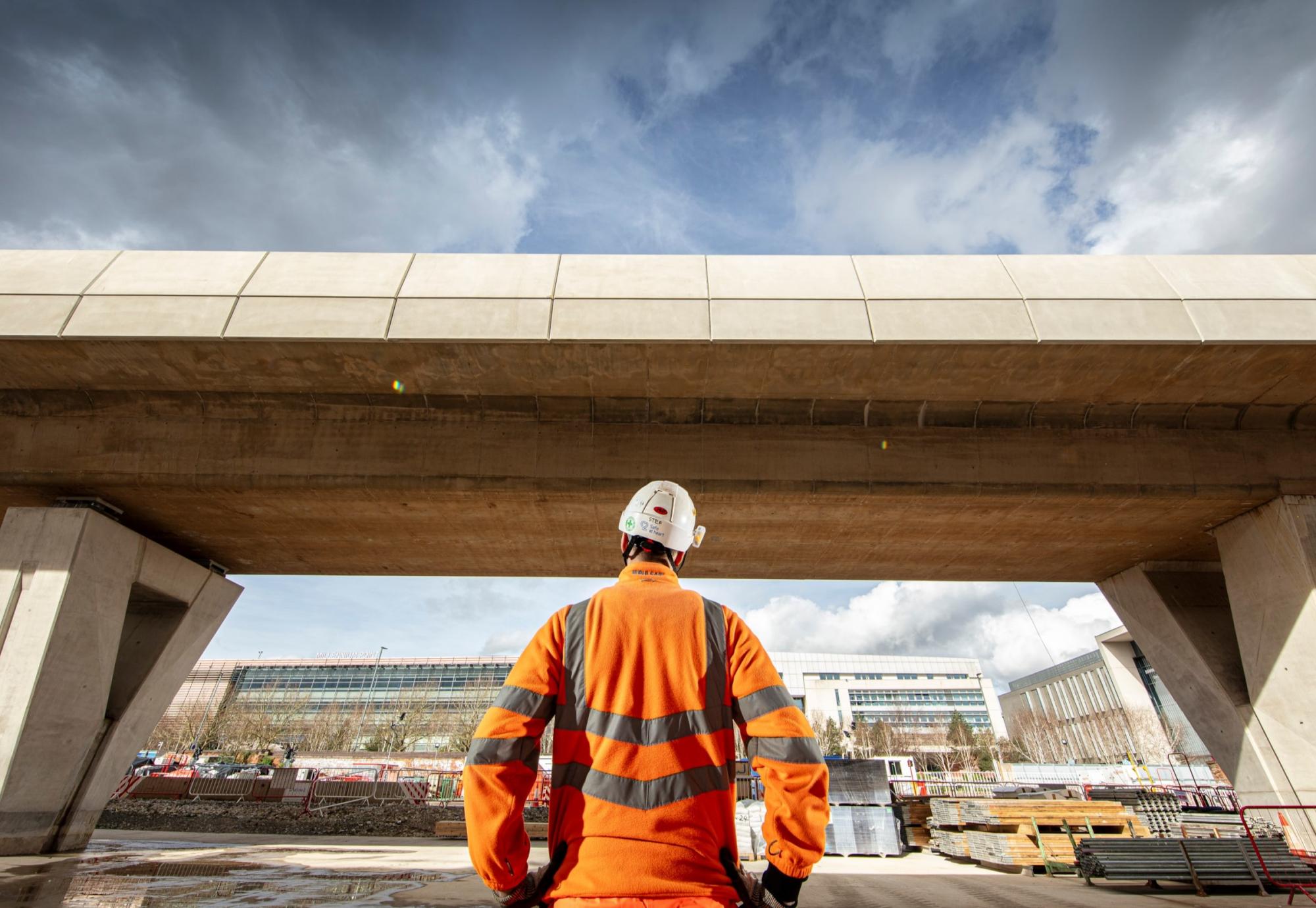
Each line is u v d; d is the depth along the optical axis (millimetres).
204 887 9492
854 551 18984
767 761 1562
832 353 13422
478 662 110562
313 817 26109
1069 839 13516
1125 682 79812
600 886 1383
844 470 14961
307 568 20828
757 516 16375
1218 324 12898
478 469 14875
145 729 17781
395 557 19656
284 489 14906
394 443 15047
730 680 1701
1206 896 10664
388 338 13102
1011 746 93875
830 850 17250
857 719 107312
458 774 31828
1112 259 13867
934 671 115812
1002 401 14906
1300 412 15141
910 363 13688
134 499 15547
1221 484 14945
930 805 18906
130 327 13039
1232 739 17391
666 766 1530
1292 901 10086
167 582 18000
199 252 14141
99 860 12961
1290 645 15078
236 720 79438
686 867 1414
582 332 13094
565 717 1644
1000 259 13938
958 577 21672
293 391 14844
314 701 108750
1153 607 19562
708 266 13953
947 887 11445
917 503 15383
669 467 14938
